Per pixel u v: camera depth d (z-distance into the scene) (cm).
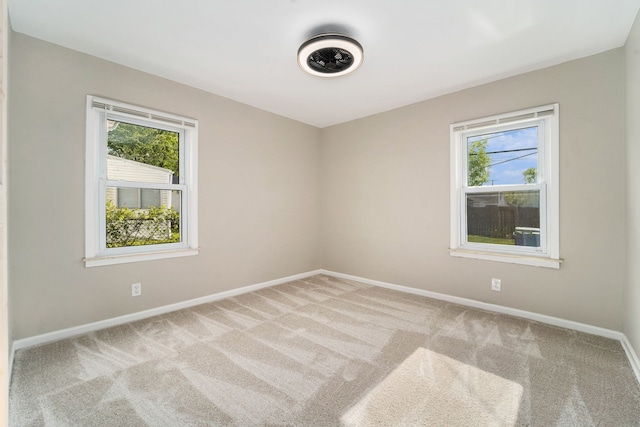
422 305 309
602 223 235
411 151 352
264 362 197
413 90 313
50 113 223
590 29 207
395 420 145
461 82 294
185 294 302
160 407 153
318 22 201
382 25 204
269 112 381
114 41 224
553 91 256
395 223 368
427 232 339
